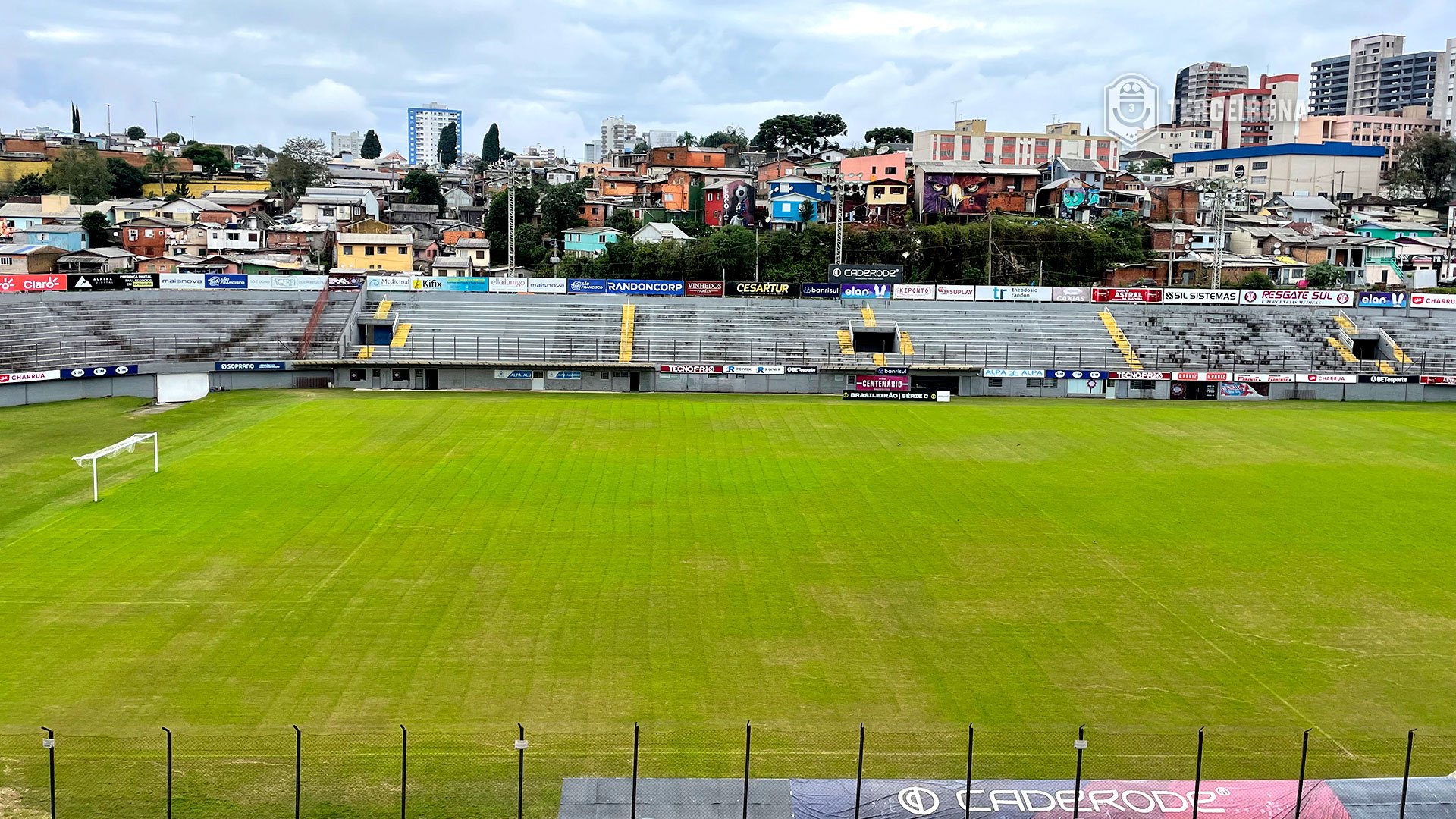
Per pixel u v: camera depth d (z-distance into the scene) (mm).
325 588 41469
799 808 27094
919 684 34094
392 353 93938
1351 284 149000
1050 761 29484
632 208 186875
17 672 33781
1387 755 30062
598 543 47688
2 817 25875
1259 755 30016
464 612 39375
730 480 59500
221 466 60469
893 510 53969
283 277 99250
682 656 35875
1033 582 43656
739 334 100062
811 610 40250
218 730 30312
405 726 30016
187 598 40188
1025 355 98188
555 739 30141
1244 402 91562
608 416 78000
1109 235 148875
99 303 93125
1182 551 48031
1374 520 53344
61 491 55000
